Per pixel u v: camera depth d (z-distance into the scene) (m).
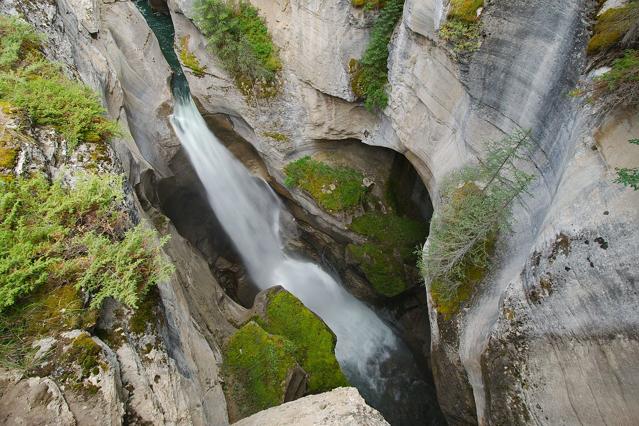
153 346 4.45
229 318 10.05
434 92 7.92
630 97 4.37
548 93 5.67
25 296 4.01
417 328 11.45
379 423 5.29
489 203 6.56
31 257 4.14
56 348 3.76
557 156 5.60
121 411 3.75
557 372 4.98
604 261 4.27
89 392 3.63
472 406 7.38
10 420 3.39
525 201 6.34
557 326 4.87
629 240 4.09
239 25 10.55
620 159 4.44
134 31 11.01
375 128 10.69
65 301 4.03
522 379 5.50
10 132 4.88
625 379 4.17
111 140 6.08
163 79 11.52
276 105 11.34
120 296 4.06
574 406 4.81
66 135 5.34
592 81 4.84
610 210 4.33
